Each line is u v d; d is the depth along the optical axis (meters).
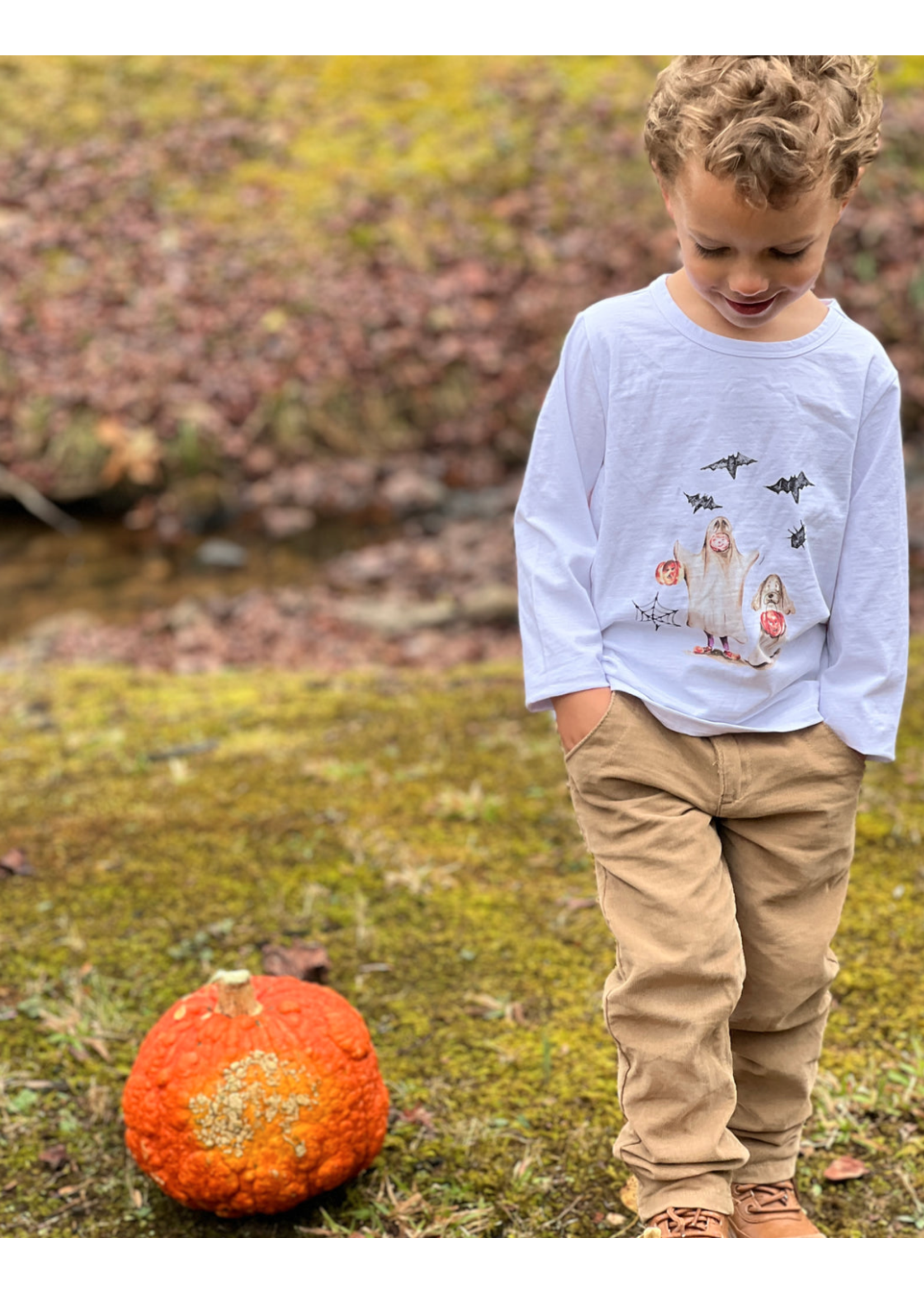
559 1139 2.78
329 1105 2.50
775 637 2.21
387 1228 2.55
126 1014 3.24
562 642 2.23
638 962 2.17
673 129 2.01
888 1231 2.52
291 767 4.73
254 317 9.67
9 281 9.72
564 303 9.98
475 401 9.75
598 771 2.23
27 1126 2.86
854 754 2.28
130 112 10.70
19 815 4.38
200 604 7.70
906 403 9.58
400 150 10.50
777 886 2.29
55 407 9.24
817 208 1.95
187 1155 2.46
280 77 11.06
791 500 2.18
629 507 2.22
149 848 4.09
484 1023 3.18
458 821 4.24
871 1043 3.06
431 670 6.53
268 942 3.54
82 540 8.84
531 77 11.00
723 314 2.12
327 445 9.48
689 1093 2.16
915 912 3.55
